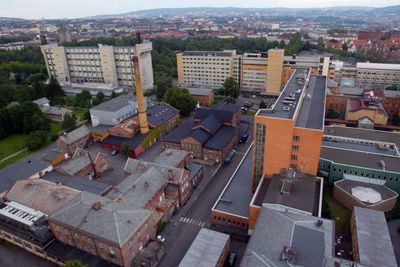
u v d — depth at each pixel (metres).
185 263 59.12
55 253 68.50
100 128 134.75
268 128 75.44
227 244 66.12
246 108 166.50
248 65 195.00
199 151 112.38
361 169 89.56
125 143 115.94
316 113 85.94
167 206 81.19
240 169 95.88
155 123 131.38
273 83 185.38
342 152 97.75
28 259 71.19
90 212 67.38
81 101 180.25
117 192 79.25
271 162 79.06
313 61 184.75
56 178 93.12
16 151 127.12
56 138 136.50
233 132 121.88
